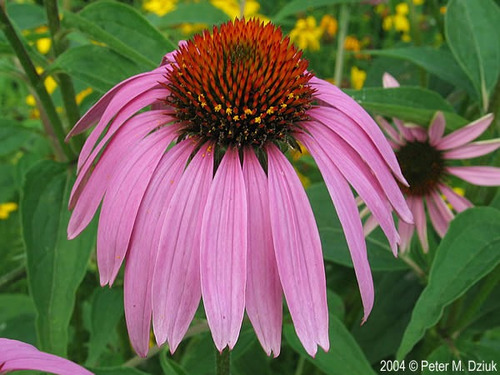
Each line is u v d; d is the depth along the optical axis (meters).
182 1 0.44
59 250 0.22
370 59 0.53
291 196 0.16
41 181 0.23
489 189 0.28
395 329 0.30
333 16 0.57
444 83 0.37
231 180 0.17
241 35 0.19
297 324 0.15
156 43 0.23
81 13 0.23
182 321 0.15
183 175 0.17
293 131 0.18
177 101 0.18
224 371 0.19
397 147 0.28
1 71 0.24
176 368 0.22
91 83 0.22
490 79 0.27
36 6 0.29
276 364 0.37
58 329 0.21
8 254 0.45
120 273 0.26
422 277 0.29
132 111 0.18
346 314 0.34
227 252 0.15
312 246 0.16
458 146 0.27
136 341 0.16
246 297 0.15
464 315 0.26
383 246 0.29
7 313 0.32
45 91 0.24
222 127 0.17
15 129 0.28
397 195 0.18
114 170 0.17
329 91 0.19
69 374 0.15
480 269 0.20
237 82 0.18
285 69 0.18
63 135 0.25
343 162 0.17
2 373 0.15
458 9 0.27
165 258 0.16
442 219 0.28
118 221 0.16
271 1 0.59
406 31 0.51
